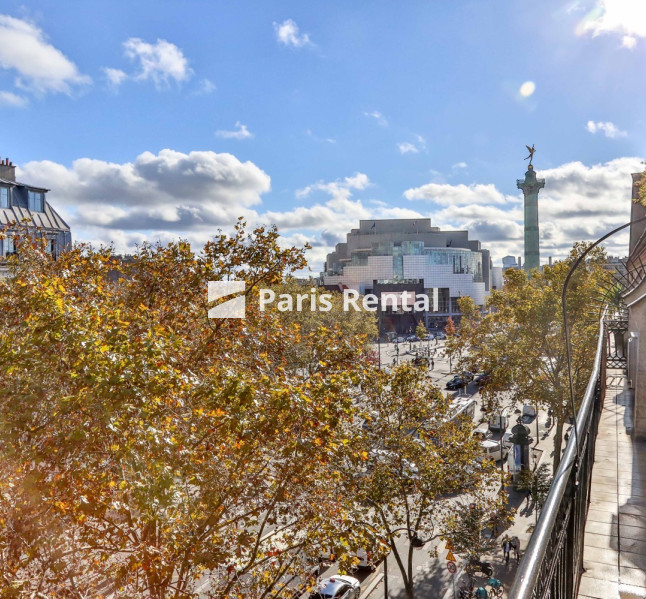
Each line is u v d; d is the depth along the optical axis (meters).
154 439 8.09
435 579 21.41
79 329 8.55
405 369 19.73
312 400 10.52
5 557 7.43
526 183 132.62
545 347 32.59
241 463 10.37
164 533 9.39
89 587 9.06
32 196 38.62
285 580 15.03
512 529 25.53
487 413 34.12
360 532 12.14
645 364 8.24
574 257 32.41
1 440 7.30
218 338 14.18
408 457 18.31
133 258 15.62
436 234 187.25
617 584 4.06
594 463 7.03
